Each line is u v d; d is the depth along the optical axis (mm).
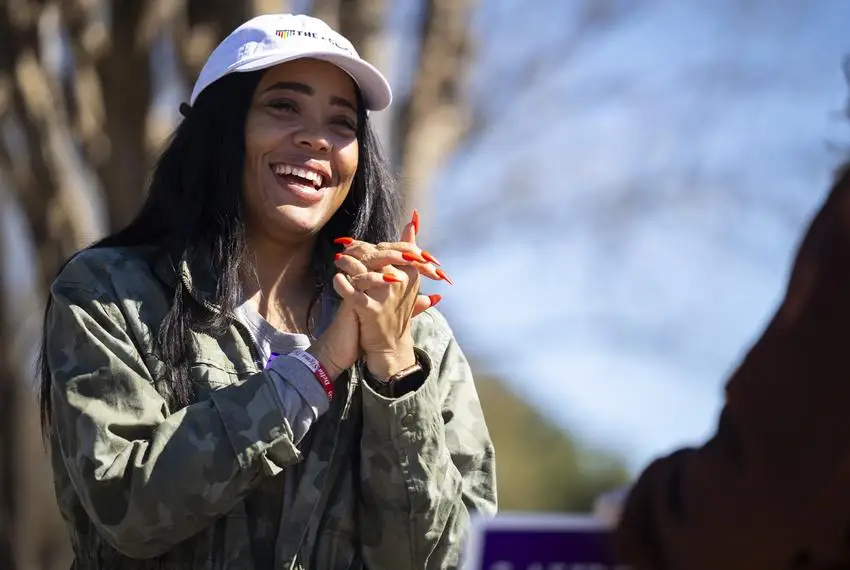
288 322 4641
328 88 4672
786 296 2775
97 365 4203
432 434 4266
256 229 4664
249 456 4020
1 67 10258
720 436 2801
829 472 2645
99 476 4051
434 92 10969
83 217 10859
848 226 2707
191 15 9875
